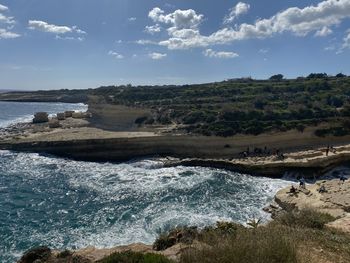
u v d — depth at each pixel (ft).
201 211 108.17
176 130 215.31
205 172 160.15
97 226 96.78
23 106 611.88
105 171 164.66
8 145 211.82
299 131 195.62
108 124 284.00
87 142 197.06
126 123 274.77
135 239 87.81
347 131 197.67
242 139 190.90
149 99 343.26
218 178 149.59
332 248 38.47
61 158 194.49
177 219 100.68
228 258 29.91
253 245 30.66
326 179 149.38
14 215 105.60
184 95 344.49
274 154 179.32
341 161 166.40
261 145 191.31
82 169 168.96
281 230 41.75
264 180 149.07
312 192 117.29
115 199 120.57
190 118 241.14
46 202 117.91
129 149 195.31
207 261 30.94
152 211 107.86
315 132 196.54
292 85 338.95
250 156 178.29
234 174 157.58
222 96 322.34
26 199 121.19
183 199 120.47
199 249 34.58
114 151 195.93
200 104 281.54
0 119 380.78
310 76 420.77
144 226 96.02
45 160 188.14
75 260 55.52
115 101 329.11
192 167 171.01
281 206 112.88
